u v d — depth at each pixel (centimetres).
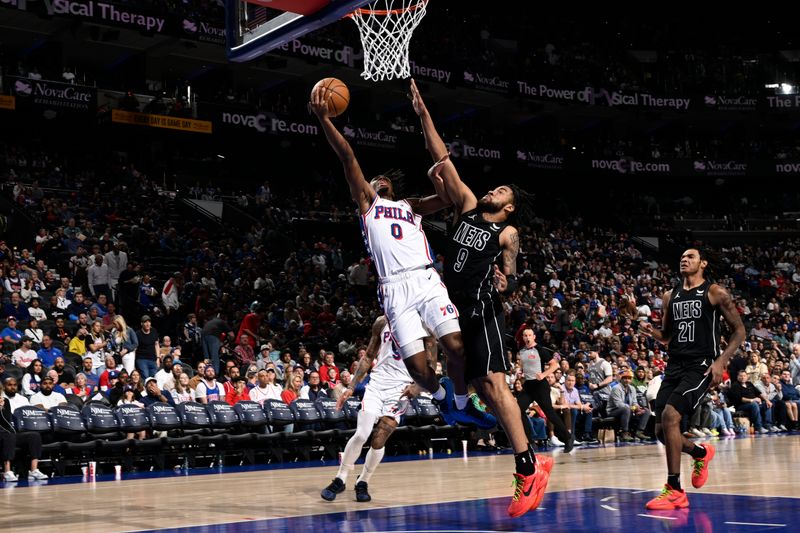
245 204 2341
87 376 1098
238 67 2648
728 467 785
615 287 2331
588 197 3250
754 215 3256
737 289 2698
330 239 2166
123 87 2470
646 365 1539
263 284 1691
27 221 1647
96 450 943
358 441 581
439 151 453
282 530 434
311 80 2789
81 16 1975
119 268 1507
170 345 1305
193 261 1750
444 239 2400
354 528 435
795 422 1698
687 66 3120
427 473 808
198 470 972
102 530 444
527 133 3228
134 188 2139
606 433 1535
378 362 597
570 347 1708
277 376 1231
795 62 3238
